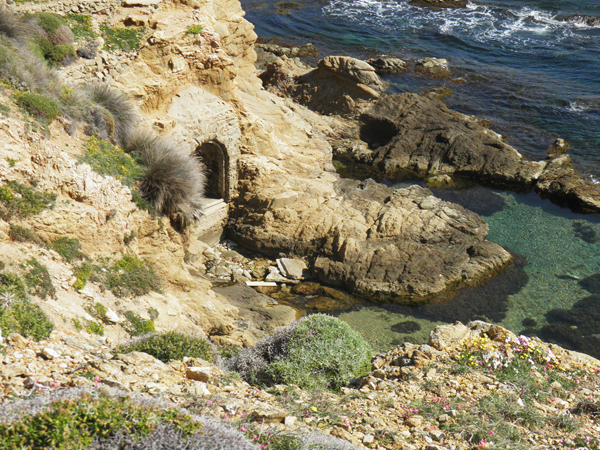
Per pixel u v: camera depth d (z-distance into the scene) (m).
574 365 12.65
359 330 24.25
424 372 11.57
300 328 13.66
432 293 26.47
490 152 37.72
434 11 67.88
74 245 15.36
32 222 14.46
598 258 29.61
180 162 20.06
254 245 29.69
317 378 12.58
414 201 31.52
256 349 13.82
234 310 22.06
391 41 59.56
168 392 8.64
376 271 27.14
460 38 59.44
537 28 61.53
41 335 10.10
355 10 69.19
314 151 36.59
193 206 20.80
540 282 27.77
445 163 38.19
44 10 22.33
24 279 12.42
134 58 24.16
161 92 25.22
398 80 50.38
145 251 19.03
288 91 46.34
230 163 29.59
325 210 29.95
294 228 29.53
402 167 38.38
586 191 33.97
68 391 6.47
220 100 27.84
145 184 19.06
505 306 26.05
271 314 24.06
